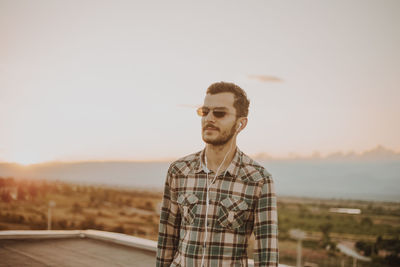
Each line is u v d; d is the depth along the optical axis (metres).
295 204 132.62
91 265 2.99
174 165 1.38
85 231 4.13
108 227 83.62
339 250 86.12
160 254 1.39
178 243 1.41
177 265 1.29
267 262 1.16
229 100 1.22
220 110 1.22
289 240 94.88
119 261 3.13
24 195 65.12
